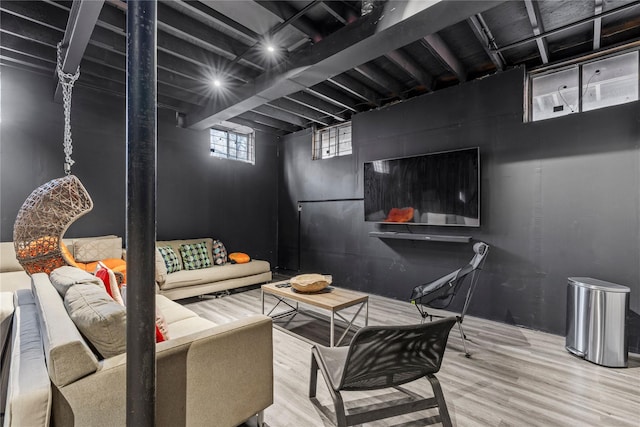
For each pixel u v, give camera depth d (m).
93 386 1.12
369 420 1.46
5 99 3.56
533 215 3.23
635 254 2.69
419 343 1.43
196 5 2.49
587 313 2.51
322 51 2.76
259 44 3.00
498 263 3.45
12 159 3.59
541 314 3.16
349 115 5.15
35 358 1.18
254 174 6.01
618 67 2.99
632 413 1.83
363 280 4.81
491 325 3.33
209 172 5.35
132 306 1.10
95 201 4.14
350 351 1.30
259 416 1.71
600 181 2.86
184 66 3.50
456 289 2.94
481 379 2.22
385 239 4.51
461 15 2.13
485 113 3.53
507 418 1.79
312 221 5.67
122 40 3.04
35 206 2.04
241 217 5.80
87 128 4.09
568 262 3.02
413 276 4.18
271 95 3.57
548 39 3.01
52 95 3.86
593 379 2.22
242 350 1.58
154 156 1.15
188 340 1.39
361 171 4.80
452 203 3.68
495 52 3.08
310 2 2.55
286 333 3.06
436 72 3.80
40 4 2.61
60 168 3.91
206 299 4.24
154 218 1.15
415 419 1.79
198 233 5.20
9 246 3.37
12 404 0.96
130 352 1.10
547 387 2.12
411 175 4.06
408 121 4.19
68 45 2.63
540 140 3.19
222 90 4.07
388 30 2.30
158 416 1.28
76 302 1.40
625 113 2.75
